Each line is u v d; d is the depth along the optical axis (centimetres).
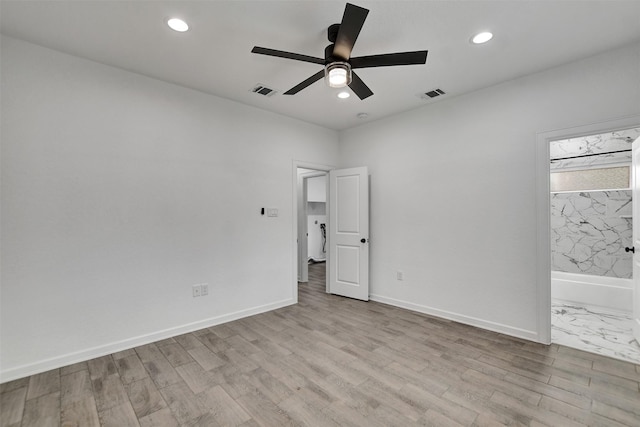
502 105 314
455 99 351
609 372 238
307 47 250
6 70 234
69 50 254
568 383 222
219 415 190
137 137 293
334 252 473
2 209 231
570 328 335
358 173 441
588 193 441
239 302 365
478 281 333
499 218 318
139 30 227
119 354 273
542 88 289
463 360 258
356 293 444
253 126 380
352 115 412
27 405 200
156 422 184
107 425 182
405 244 400
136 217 292
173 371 242
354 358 262
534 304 295
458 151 348
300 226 569
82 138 265
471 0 195
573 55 261
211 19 214
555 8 202
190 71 291
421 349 279
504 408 194
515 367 246
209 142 341
